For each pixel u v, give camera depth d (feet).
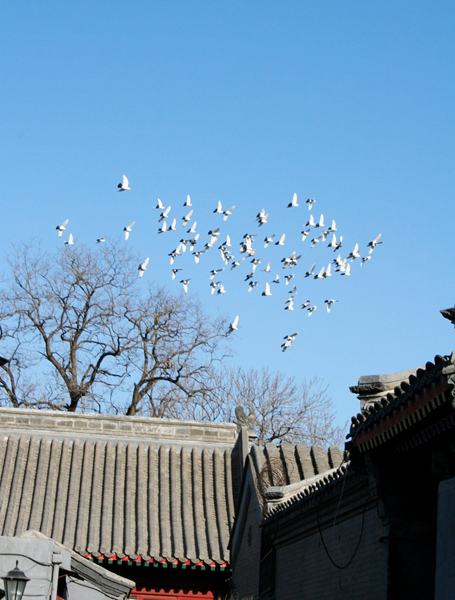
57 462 83.82
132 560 72.33
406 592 39.27
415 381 34.22
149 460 84.84
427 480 40.81
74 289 138.00
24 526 74.79
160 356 138.62
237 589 72.13
